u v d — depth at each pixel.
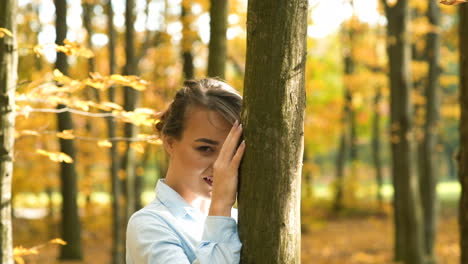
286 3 1.57
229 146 1.64
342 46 16.50
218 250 1.57
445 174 40.50
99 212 16.77
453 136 32.50
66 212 10.90
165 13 9.77
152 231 1.69
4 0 2.88
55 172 12.52
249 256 1.59
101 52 11.39
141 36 10.46
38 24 12.00
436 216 10.80
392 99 9.80
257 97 1.58
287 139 1.58
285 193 1.58
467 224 3.94
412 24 10.40
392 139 9.83
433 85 10.97
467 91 3.96
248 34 1.62
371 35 14.52
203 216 1.84
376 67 14.78
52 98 3.16
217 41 4.73
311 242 13.84
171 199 1.79
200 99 1.74
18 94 3.08
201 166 1.77
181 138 1.78
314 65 15.87
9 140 2.94
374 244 13.23
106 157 12.33
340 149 19.23
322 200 20.62
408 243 9.72
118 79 3.11
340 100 17.14
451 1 1.57
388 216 19.08
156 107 11.36
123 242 8.09
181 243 1.72
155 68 11.14
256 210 1.59
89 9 10.16
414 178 9.77
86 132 11.64
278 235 1.58
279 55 1.57
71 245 10.93
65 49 2.88
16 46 2.95
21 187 11.92
